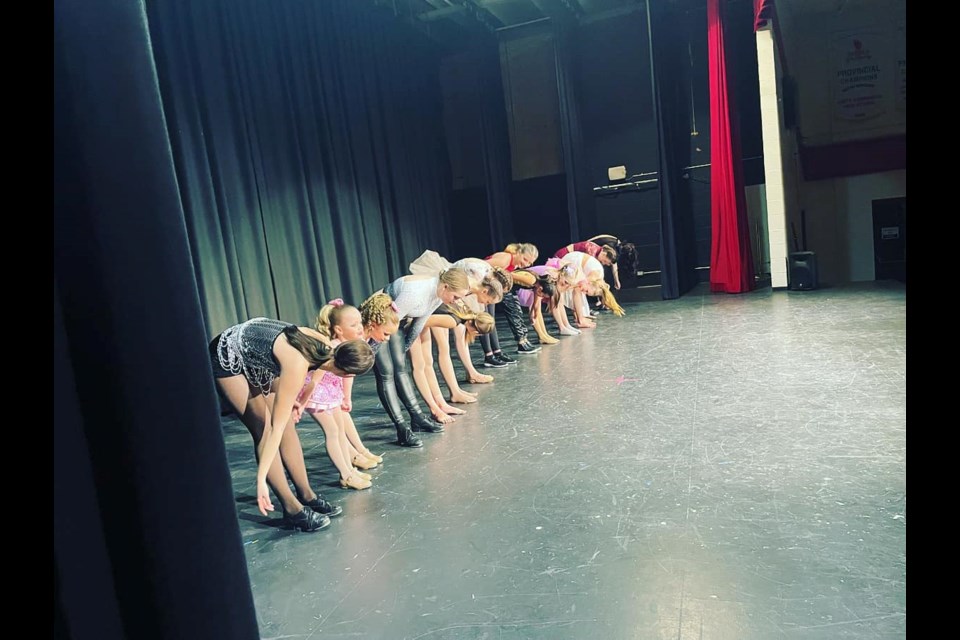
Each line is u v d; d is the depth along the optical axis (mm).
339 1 6551
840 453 2473
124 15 626
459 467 2799
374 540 2195
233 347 2254
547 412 3457
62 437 565
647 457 2641
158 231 640
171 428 645
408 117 7906
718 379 3709
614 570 1810
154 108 645
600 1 7906
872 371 3535
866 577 1653
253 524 2455
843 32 8648
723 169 7055
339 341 2553
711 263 7348
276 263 5488
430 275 3252
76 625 569
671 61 7820
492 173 8445
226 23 5023
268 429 2256
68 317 607
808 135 8969
